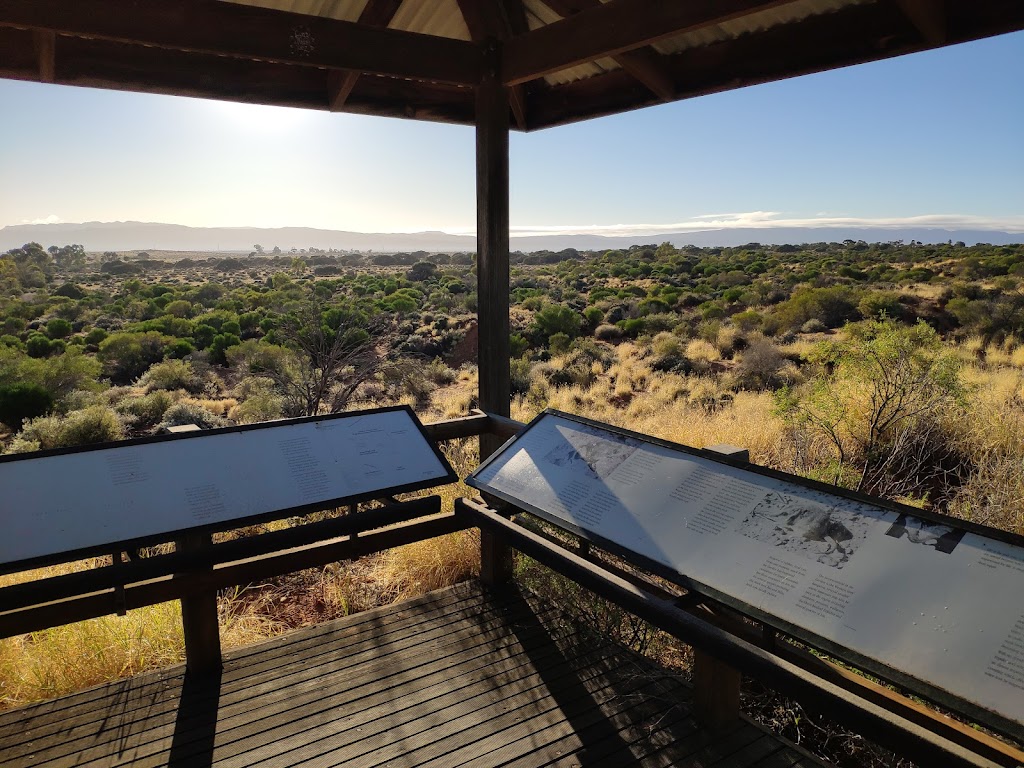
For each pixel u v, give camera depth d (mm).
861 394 6074
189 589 2529
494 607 3232
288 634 3010
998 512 4426
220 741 2346
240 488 2602
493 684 2650
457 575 3744
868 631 1569
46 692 2789
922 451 5555
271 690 2625
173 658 3035
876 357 5852
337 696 2580
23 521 2250
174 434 2703
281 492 2635
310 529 2611
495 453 2975
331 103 3674
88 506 2361
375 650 2885
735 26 3113
